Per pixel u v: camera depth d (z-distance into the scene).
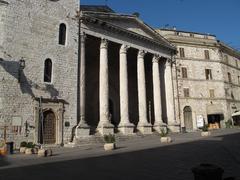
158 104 41.81
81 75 31.77
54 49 29.83
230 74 59.09
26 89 26.98
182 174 11.96
